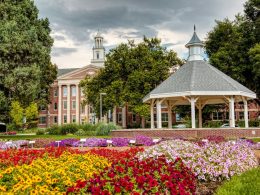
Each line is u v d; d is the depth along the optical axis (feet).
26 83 101.96
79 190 20.95
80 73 277.03
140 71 151.53
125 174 25.45
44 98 230.48
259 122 147.33
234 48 143.43
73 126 134.62
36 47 105.91
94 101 165.58
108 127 116.06
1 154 40.98
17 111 196.34
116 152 42.19
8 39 98.84
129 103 150.41
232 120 89.20
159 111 92.89
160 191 22.77
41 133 143.54
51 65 222.69
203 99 106.01
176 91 87.86
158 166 27.76
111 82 155.84
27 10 113.50
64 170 27.30
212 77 90.53
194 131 84.38
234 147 37.68
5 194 20.43
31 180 22.98
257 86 146.10
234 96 92.12
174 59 162.71
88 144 69.36
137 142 70.08
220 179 32.73
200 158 33.19
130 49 158.30
